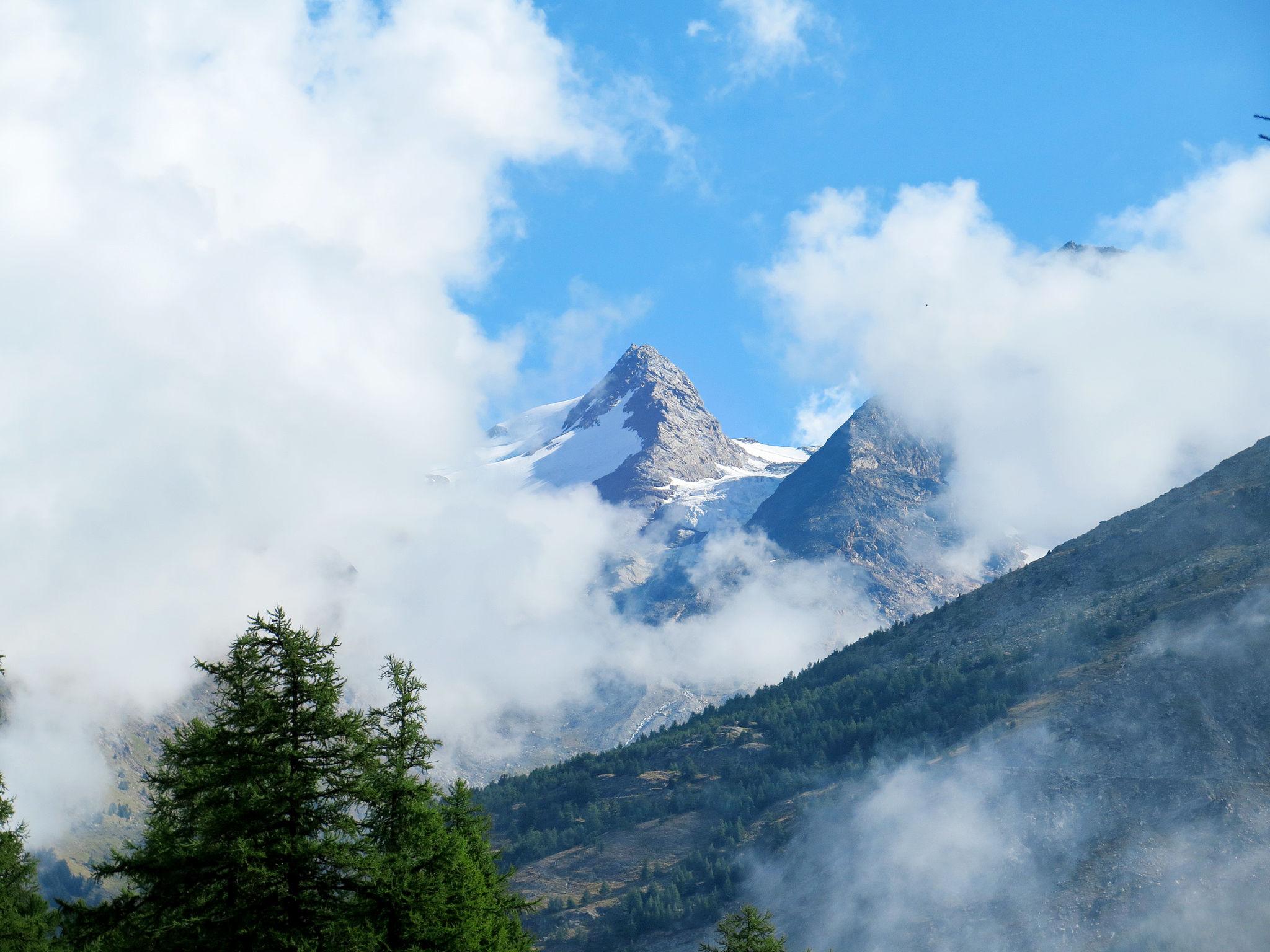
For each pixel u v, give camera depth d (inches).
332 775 1261.1
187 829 1232.8
